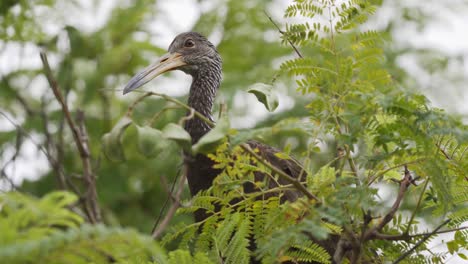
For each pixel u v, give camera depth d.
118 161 8.09
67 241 6.46
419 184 10.45
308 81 9.62
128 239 6.72
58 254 6.62
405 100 8.91
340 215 8.65
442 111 9.23
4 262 6.31
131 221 17.52
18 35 18.91
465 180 10.38
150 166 16.72
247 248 10.95
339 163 10.05
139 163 16.95
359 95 9.36
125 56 18.66
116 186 17.45
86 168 9.81
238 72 20.25
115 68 18.56
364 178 9.91
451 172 10.28
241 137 8.62
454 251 10.18
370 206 8.77
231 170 9.45
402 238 9.56
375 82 9.62
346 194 8.87
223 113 8.66
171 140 8.23
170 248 11.80
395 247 10.46
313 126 9.10
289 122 8.80
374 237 9.59
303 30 9.84
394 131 9.10
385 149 9.23
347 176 9.27
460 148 10.09
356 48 9.85
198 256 9.29
